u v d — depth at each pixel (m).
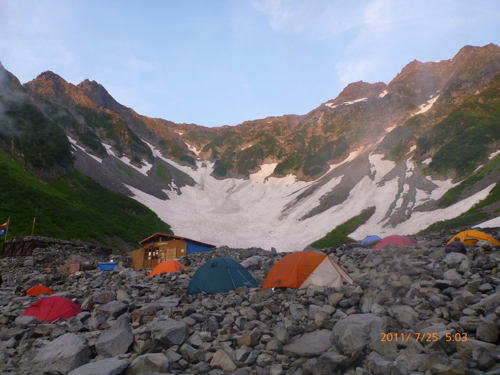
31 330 9.34
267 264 19.09
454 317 7.35
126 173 177.62
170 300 11.66
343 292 9.62
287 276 11.74
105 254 43.62
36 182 92.69
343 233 106.00
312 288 10.45
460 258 11.48
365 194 136.62
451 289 8.59
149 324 8.48
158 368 6.62
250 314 9.53
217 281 13.24
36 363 7.12
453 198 104.12
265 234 127.94
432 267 11.52
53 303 11.26
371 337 6.74
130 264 41.62
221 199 195.12
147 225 109.44
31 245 36.75
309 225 126.06
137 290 13.91
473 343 5.87
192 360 7.30
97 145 186.62
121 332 7.91
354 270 14.10
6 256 37.59
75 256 36.31
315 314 8.80
